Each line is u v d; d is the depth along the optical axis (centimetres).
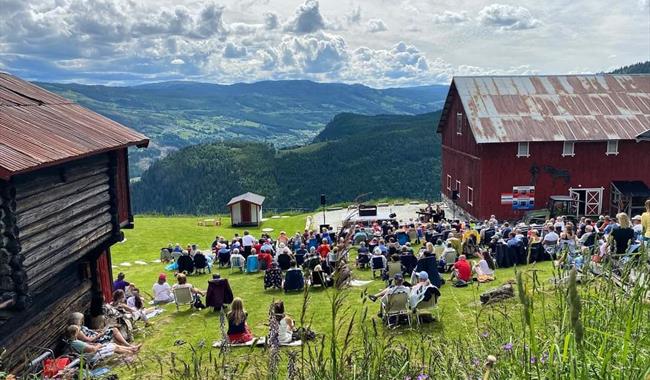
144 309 1603
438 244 1969
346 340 349
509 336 410
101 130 1328
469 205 3775
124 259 3148
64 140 1102
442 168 4612
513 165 3469
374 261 1769
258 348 1002
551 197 3403
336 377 334
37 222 1005
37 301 1159
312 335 749
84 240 1211
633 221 1450
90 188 1248
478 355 397
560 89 3847
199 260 2314
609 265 406
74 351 997
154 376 541
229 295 1538
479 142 3372
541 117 3584
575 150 3459
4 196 914
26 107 1255
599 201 3506
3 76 1470
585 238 1026
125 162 1555
